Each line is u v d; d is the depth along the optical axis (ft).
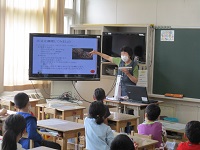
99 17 25.64
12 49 21.98
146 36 22.29
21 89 22.67
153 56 22.24
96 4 25.79
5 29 21.77
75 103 20.84
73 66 21.90
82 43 21.83
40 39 21.43
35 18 23.29
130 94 19.65
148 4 22.95
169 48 21.70
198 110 20.93
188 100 20.98
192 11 21.06
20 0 22.41
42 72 21.63
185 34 21.15
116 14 24.68
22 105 13.47
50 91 24.13
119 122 15.89
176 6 21.67
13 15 22.02
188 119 21.29
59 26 24.53
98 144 11.96
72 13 26.40
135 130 16.66
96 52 21.38
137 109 18.80
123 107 19.45
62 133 13.46
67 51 21.76
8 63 21.91
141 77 21.44
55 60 21.70
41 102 23.86
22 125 9.29
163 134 13.61
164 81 21.91
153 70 22.26
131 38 22.66
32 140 12.77
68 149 14.46
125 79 19.93
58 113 18.22
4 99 20.33
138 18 23.50
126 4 24.12
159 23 22.47
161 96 21.83
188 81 21.08
